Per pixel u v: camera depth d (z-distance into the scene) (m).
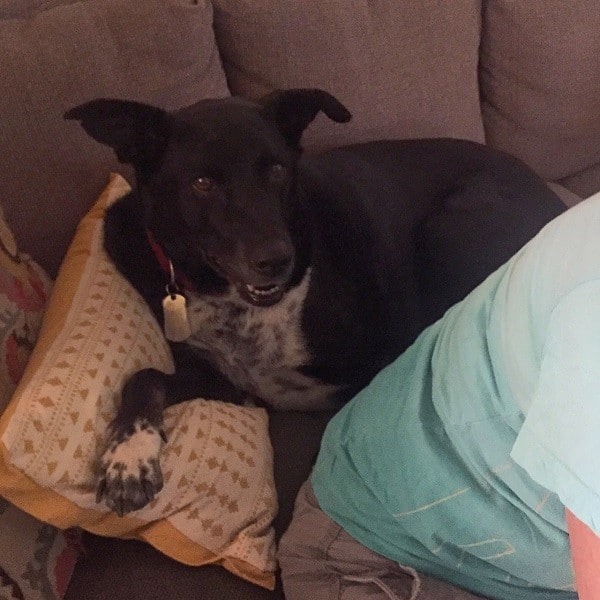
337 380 1.53
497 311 0.76
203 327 1.42
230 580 1.09
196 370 1.38
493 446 0.77
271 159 1.31
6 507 0.99
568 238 0.66
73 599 1.07
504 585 0.91
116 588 1.08
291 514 1.25
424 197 1.70
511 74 1.88
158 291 1.37
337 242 1.52
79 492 0.99
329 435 1.12
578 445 0.57
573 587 0.86
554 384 0.60
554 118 1.95
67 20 1.41
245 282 1.31
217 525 1.09
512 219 1.69
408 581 0.97
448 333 0.90
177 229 1.32
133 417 1.09
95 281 1.26
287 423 1.48
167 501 1.06
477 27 1.79
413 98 1.73
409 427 0.89
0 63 1.36
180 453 1.09
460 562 0.91
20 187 1.41
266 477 1.20
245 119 1.30
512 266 0.78
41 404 0.97
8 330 1.10
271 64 1.60
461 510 0.83
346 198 1.56
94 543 1.14
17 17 1.49
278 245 1.26
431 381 0.92
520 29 1.81
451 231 1.67
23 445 0.92
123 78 1.44
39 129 1.39
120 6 1.44
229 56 1.62
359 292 1.52
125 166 1.50
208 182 1.28
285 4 1.57
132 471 1.03
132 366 1.18
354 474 1.01
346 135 1.72
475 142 1.83
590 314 0.58
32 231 1.45
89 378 1.07
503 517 0.80
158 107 1.36
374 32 1.65
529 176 1.80
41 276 1.33
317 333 1.47
